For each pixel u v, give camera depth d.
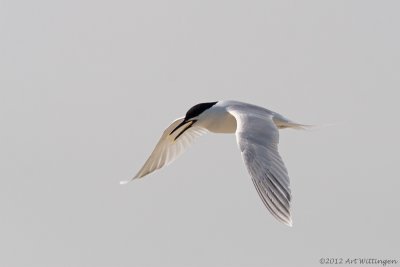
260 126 11.67
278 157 11.02
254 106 13.86
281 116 13.62
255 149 11.07
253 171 10.83
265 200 10.59
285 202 10.45
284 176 10.71
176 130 15.11
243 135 11.43
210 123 14.20
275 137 11.46
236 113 12.80
